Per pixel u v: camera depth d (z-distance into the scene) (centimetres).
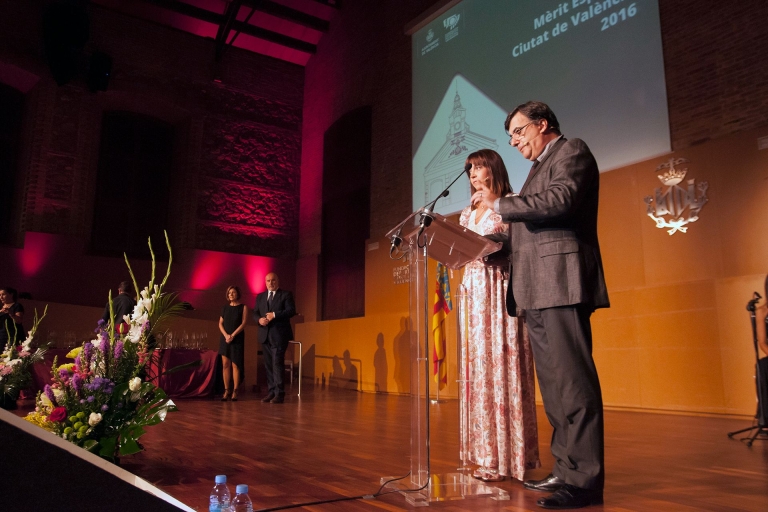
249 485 230
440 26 889
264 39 1151
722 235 536
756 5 539
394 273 918
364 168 1026
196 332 854
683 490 218
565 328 200
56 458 91
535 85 720
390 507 195
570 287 197
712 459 293
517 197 199
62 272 937
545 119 222
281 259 1150
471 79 818
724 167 542
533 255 208
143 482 108
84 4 948
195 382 688
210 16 1070
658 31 603
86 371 247
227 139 1127
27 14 953
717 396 521
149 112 1090
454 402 687
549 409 209
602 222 629
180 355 682
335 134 1115
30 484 88
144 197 1076
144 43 1060
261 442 348
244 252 1118
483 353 243
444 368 678
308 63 1225
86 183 985
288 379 1109
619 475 249
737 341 514
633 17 625
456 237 221
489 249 221
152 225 1077
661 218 581
